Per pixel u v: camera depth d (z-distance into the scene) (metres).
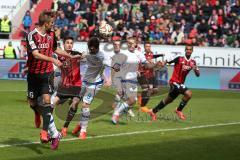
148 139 25.19
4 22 71.88
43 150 21.81
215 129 29.17
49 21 21.53
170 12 69.50
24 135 25.42
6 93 47.84
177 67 32.62
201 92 55.19
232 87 59.56
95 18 69.88
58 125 29.22
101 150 22.19
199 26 67.19
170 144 24.00
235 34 66.19
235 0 70.25
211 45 65.81
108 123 30.53
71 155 21.00
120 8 70.50
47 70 21.84
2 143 23.20
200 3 70.62
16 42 67.75
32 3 78.00
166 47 63.81
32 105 24.67
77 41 64.44
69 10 71.44
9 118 31.55
